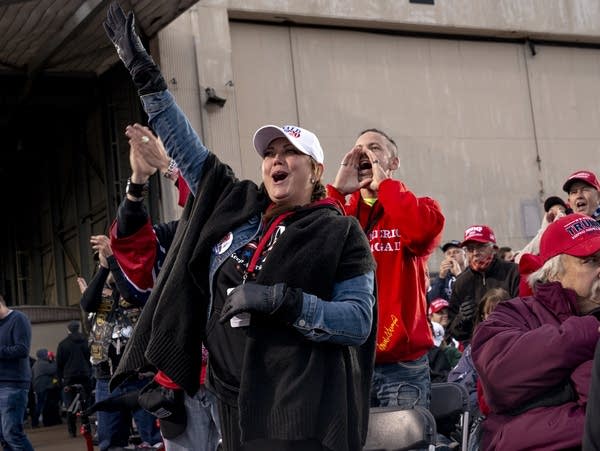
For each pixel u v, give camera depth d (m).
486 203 18.80
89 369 14.11
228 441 3.06
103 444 8.05
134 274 4.23
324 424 2.86
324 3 17.47
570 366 3.30
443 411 4.71
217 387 3.09
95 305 7.98
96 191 19.92
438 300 8.77
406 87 18.39
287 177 3.20
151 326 3.23
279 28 17.44
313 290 2.96
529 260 4.43
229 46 16.55
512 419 3.44
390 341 4.58
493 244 8.07
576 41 20.19
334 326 2.86
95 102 18.94
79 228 21.12
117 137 17.73
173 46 16.16
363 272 3.03
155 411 4.14
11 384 9.55
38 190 24.83
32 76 17.36
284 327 2.93
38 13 14.84
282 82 17.30
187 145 3.38
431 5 18.45
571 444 3.27
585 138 19.98
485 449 3.54
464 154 18.77
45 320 19.59
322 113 17.53
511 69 19.52
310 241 3.01
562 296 3.53
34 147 23.08
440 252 18.22
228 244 3.16
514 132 19.33
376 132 5.01
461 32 19.03
